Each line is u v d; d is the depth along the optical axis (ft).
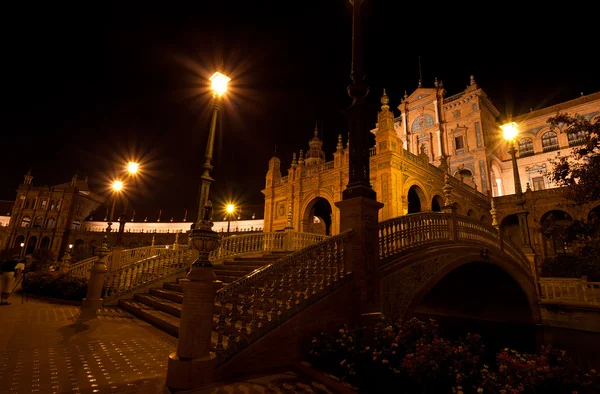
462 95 129.29
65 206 226.38
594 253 37.78
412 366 12.58
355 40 24.17
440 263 29.96
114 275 35.14
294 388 13.46
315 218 126.11
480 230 40.93
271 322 16.29
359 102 22.88
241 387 13.26
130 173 46.88
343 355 14.96
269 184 102.27
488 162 119.75
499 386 11.57
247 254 44.47
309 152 151.53
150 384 13.28
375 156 69.77
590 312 52.44
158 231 217.97
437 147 130.52
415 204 86.84
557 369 11.78
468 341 15.47
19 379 13.17
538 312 56.08
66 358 16.20
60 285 40.57
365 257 20.83
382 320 20.53
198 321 13.67
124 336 21.18
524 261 54.44
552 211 97.55
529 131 128.36
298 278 18.08
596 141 33.04
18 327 22.98
